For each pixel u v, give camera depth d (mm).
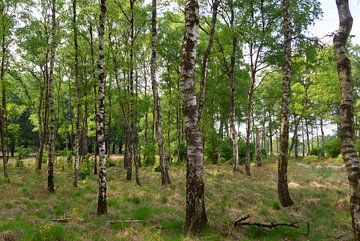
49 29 26891
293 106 34844
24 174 26672
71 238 8445
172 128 48906
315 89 31812
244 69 37125
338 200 15625
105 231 9602
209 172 25844
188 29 10195
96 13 21188
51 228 8617
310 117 46562
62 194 17047
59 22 23641
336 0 8539
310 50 20844
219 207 13430
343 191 19000
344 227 11648
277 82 36281
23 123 66062
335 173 29922
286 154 14930
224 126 48031
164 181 20250
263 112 48688
